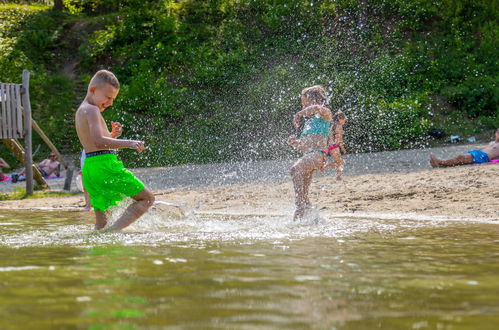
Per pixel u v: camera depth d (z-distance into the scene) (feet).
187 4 84.64
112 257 10.84
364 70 68.28
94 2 91.04
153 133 66.03
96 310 6.71
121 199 17.46
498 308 6.85
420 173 33.19
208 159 61.77
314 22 75.51
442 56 71.41
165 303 7.07
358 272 9.21
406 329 5.93
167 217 21.12
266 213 23.49
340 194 27.73
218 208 25.90
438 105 66.39
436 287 8.07
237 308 6.82
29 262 10.30
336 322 6.21
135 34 80.43
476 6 75.31
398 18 76.02
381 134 60.44
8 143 43.27
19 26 84.74
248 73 70.85
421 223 17.97
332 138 32.01
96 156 17.31
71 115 72.23
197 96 69.92
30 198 37.47
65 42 83.10
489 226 16.87
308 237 14.24
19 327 5.99
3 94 38.70
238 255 11.08
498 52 70.95
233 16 79.56
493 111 65.51
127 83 74.28
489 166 33.14
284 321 6.24
